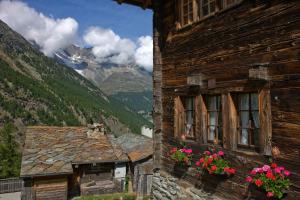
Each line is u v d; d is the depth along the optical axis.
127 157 21.22
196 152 6.70
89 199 19.03
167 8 8.09
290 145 4.47
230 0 5.86
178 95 7.41
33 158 19.36
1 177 28.58
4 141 31.42
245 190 5.27
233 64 5.65
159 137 8.27
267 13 4.95
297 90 4.39
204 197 6.22
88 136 23.72
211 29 6.29
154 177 8.36
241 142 5.64
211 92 6.24
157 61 8.29
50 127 24.67
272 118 4.80
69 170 18.31
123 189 20.91
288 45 4.56
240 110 5.68
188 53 7.07
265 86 4.91
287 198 4.49
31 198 17.70
